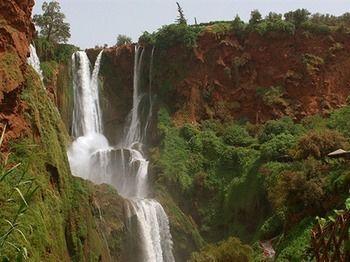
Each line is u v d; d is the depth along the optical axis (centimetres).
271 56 6294
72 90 6194
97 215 4141
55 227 2920
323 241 1028
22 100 3231
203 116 6206
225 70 6316
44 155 3180
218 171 5331
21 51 3312
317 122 5616
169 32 6475
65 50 6322
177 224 4794
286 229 3616
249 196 4703
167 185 5181
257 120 6050
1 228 2278
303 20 6350
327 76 6119
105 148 6094
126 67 6762
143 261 4428
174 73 6412
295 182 3538
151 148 5862
